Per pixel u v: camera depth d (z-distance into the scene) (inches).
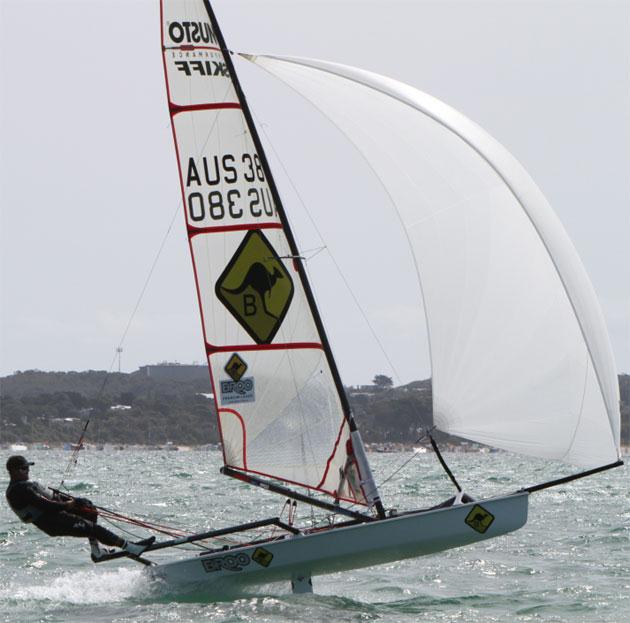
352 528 1594.5
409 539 1589.6
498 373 1557.6
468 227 1587.1
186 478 7450.8
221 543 2444.6
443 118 1620.3
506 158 1617.9
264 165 1678.2
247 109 1684.3
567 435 1544.0
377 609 1631.4
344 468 1651.1
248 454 1676.9
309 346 1664.6
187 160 1691.7
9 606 1644.9
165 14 1690.5
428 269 1589.6
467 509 1589.6
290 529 1678.2
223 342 1683.1
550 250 1561.3
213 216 1685.5
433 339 1582.2
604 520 3319.4
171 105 1692.9
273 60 1657.2
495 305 1565.0
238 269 1679.4
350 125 1637.6
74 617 1552.7
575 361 1545.3
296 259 1665.8
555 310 1552.7
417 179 1608.0
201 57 1694.1
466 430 1569.9
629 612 1647.4
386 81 1649.9
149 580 1670.8
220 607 1593.3
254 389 1674.5
